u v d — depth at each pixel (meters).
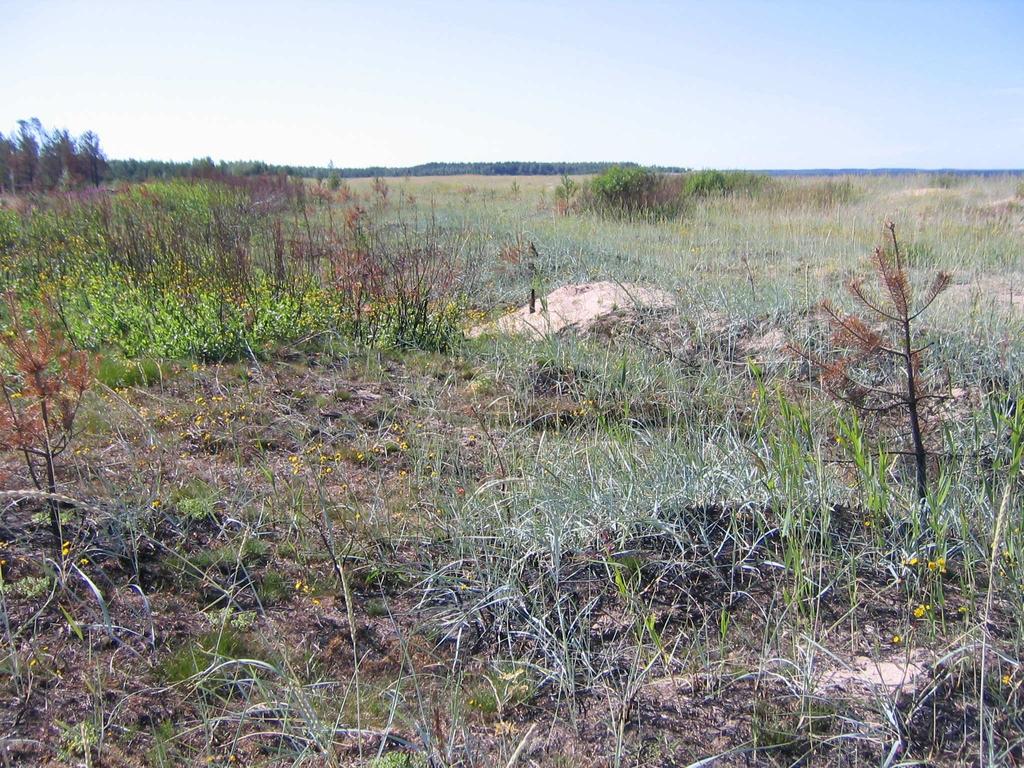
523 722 2.98
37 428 3.91
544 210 20.02
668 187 19.50
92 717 2.93
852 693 2.96
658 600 3.55
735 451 4.31
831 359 6.57
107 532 3.87
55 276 9.49
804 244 12.10
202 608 3.54
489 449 5.00
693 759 2.77
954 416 5.21
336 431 5.54
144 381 6.03
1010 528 3.50
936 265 9.88
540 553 3.79
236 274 8.61
